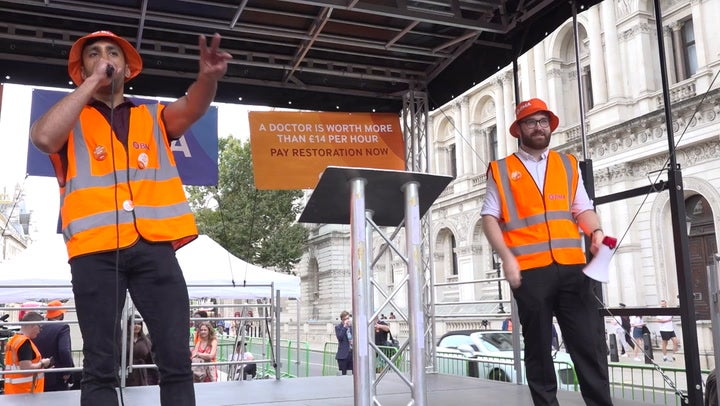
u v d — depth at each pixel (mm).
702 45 19062
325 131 7770
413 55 7359
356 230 2863
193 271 11109
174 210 2244
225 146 31656
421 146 7863
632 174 21312
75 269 2080
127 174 2176
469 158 30453
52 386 7062
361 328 2816
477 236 29516
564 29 25109
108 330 2064
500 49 6766
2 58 6398
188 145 7164
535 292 3152
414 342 2859
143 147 2258
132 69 2408
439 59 7426
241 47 6965
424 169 7824
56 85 6680
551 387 3184
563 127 24875
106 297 2062
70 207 2127
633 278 20766
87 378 2033
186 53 6789
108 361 2055
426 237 7602
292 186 7547
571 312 3225
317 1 5445
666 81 4520
